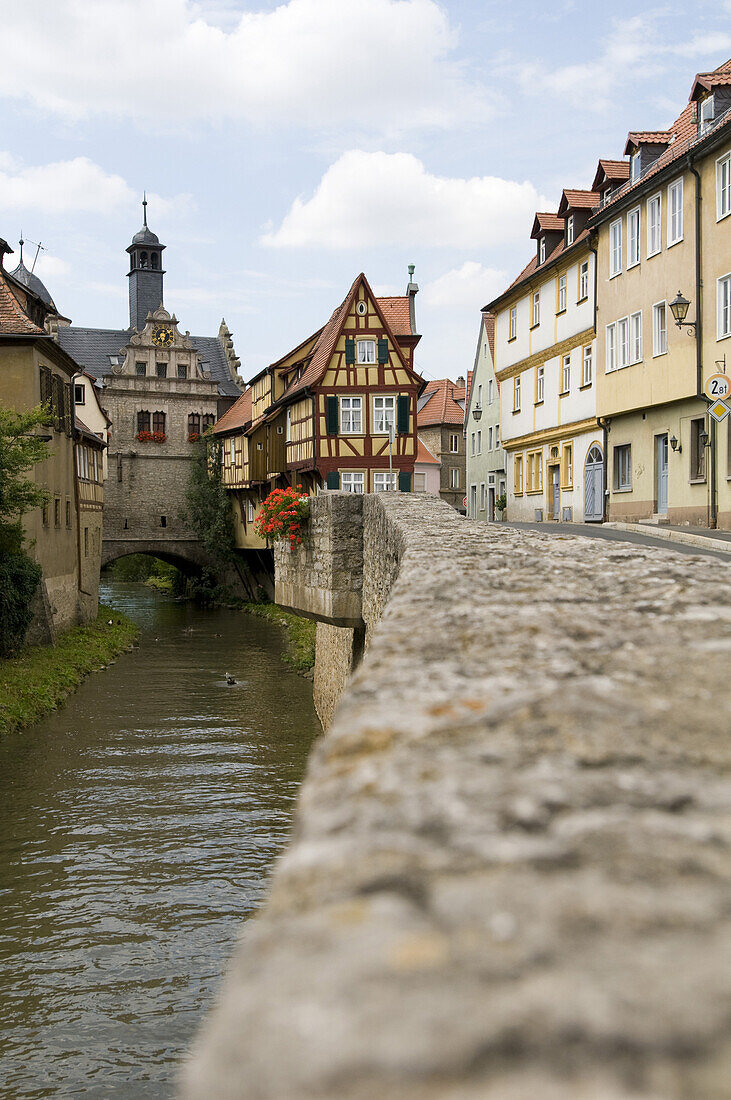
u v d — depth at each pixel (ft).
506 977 3.58
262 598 187.32
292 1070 3.13
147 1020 29.60
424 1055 3.13
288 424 161.07
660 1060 3.07
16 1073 26.68
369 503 39.75
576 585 14.16
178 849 44.29
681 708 7.44
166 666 101.91
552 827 5.10
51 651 96.73
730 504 75.66
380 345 141.28
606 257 99.19
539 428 121.90
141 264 228.22
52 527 108.78
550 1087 2.94
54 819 48.60
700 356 79.87
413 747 6.57
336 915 4.22
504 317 136.77
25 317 100.73
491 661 9.26
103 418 179.52
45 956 33.78
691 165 79.97
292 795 52.90
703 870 4.54
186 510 205.87
